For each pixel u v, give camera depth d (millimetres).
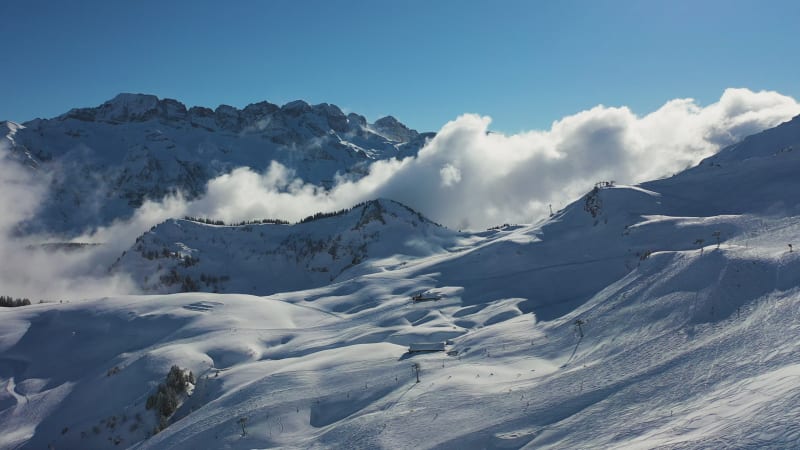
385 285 195500
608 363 73875
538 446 57000
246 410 90500
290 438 79688
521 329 110250
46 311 184375
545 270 175375
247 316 168625
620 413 57875
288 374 103188
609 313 96250
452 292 171125
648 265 108688
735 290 82062
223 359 135375
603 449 49594
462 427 66250
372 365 101938
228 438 82875
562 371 77625
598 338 88562
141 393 120500
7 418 127750
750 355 60375
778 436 37500
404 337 127500
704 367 61625
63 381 145625
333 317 172000
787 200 169625
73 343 163750
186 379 121250
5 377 150250
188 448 84000
